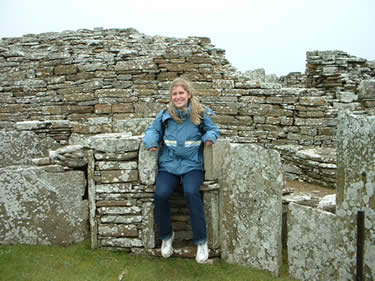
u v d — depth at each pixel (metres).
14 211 3.98
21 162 5.63
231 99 8.20
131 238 3.85
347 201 2.99
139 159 3.72
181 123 3.55
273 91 7.88
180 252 3.74
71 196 4.04
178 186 4.07
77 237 4.07
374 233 2.82
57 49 9.12
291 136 7.77
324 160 5.47
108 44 9.04
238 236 3.66
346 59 8.52
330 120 7.47
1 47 9.53
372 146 2.78
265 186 3.46
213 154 3.76
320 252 3.22
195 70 8.45
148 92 8.66
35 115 9.27
